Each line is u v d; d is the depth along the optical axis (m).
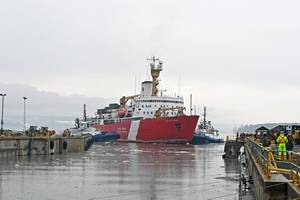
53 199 33.12
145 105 176.00
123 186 40.53
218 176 50.03
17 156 78.69
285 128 66.88
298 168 18.45
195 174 52.34
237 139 95.00
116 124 189.38
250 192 35.62
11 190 37.28
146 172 53.97
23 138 81.12
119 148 128.00
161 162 71.56
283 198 18.38
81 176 48.66
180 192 37.22
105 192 36.75
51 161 70.38
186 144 158.62
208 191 37.66
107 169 57.44
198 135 169.50
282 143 33.00
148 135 166.75
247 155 54.59
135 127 174.50
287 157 31.56
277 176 20.67
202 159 81.50
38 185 40.59
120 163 68.25
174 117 159.00
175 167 62.09
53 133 108.62
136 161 73.19
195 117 157.00
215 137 191.62
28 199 32.97
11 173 50.69
